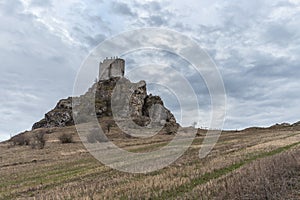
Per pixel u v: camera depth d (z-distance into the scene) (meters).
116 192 17.56
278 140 44.38
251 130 90.12
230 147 39.06
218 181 17.48
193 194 15.29
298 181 16.00
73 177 26.59
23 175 32.09
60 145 73.56
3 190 24.56
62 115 129.25
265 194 13.56
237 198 13.57
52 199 17.80
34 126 130.75
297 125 99.06
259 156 27.86
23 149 70.62
